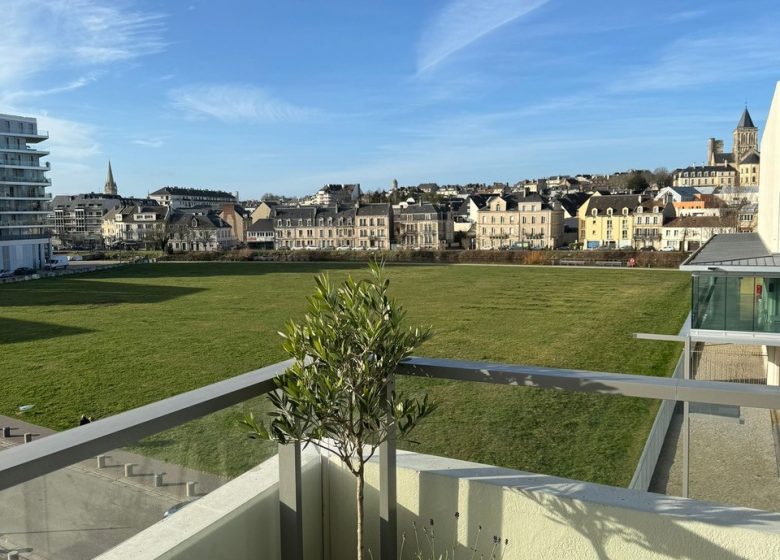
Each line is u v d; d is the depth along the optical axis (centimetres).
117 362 1977
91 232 13762
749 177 12244
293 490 285
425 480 298
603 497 267
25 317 3000
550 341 2302
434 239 9794
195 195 16475
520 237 9219
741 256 1841
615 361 1953
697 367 1672
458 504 292
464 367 294
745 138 12900
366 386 272
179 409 231
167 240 10056
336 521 323
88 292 4181
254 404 285
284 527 291
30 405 1511
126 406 1505
